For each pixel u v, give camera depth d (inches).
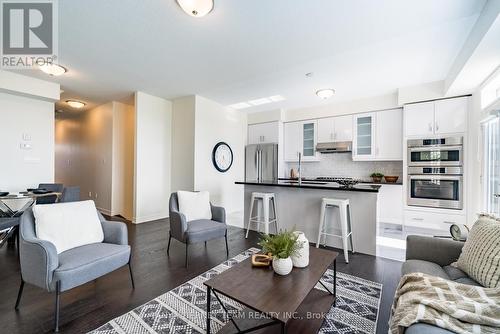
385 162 187.5
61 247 72.7
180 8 80.4
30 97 152.2
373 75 136.5
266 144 220.2
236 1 76.2
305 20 86.4
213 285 56.2
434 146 145.5
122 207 208.4
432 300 45.6
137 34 96.7
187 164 186.7
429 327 40.4
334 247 129.3
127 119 212.8
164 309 71.0
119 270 97.4
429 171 147.2
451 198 140.2
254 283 57.2
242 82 151.8
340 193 128.2
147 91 173.5
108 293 79.4
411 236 76.0
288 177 228.8
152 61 122.2
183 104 189.9
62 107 218.8
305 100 190.5
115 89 169.2
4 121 144.7
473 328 39.5
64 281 62.7
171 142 198.5
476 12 79.8
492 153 114.2
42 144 159.3
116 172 203.9
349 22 87.0
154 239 139.2
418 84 150.0
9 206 145.3
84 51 111.8
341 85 153.7
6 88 135.4
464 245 65.8
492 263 52.2
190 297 77.8
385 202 164.1
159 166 190.1
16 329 61.5
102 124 212.4
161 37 98.8
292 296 51.6
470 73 108.2
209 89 166.7
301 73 135.6
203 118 188.5
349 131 188.1
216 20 86.9
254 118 233.3
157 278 90.9
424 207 148.6
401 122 166.1
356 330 62.9
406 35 95.3
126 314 68.3
